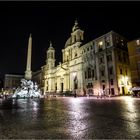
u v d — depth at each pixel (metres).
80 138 5.09
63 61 80.44
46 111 12.62
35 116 9.88
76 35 71.19
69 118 8.99
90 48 58.69
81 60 62.75
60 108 15.10
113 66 46.97
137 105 16.64
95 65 54.56
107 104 19.14
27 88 52.91
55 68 88.38
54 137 5.23
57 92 80.31
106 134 5.51
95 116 9.58
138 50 38.78
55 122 7.82
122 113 10.70
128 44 41.50
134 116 9.36
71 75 68.69
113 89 46.06
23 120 8.44
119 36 52.41
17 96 50.94
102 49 52.59
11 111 12.80
